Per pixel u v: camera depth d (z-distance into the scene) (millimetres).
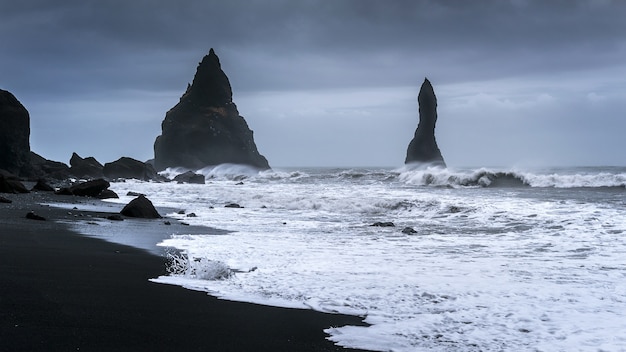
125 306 7688
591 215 20250
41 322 6570
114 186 50500
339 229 19359
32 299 7656
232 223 21234
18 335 6008
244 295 8820
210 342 6336
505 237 16859
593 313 7949
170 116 129875
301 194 34188
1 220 17891
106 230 17125
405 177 49969
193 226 19844
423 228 19641
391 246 15047
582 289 9500
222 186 51875
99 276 9758
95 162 78125
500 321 7535
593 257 13078
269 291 9164
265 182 61750
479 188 39969
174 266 11156
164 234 16906
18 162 57250
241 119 134375
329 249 14328
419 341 6656
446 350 6332
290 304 8328
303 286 9594
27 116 58500
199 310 7773
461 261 12492
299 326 7184
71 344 5836
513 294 9109
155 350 5898
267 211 27141
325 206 28203
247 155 129250
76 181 59000
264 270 11125
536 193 32406
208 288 9242
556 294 9125
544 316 7777
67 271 10008
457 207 24156
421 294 9070
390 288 9500
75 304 7566
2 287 8297
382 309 8133
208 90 131250
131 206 22156
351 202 27812
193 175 67062
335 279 10258
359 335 6840
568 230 17688
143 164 74938
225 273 10289
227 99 133750
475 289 9469
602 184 38562
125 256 12297
